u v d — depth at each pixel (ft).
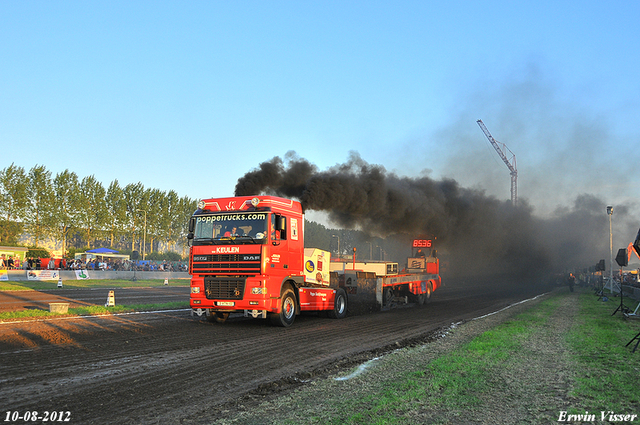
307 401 21.74
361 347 37.58
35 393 22.24
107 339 38.01
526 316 61.21
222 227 50.01
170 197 281.95
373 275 71.10
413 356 33.63
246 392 23.50
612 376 27.37
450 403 21.61
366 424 18.30
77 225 221.46
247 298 47.55
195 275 50.60
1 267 143.13
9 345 33.86
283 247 50.72
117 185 249.34
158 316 56.29
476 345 37.68
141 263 217.15
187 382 25.26
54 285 113.60
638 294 91.40
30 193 205.57
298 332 46.14
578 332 46.09
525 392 23.98
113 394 22.47
